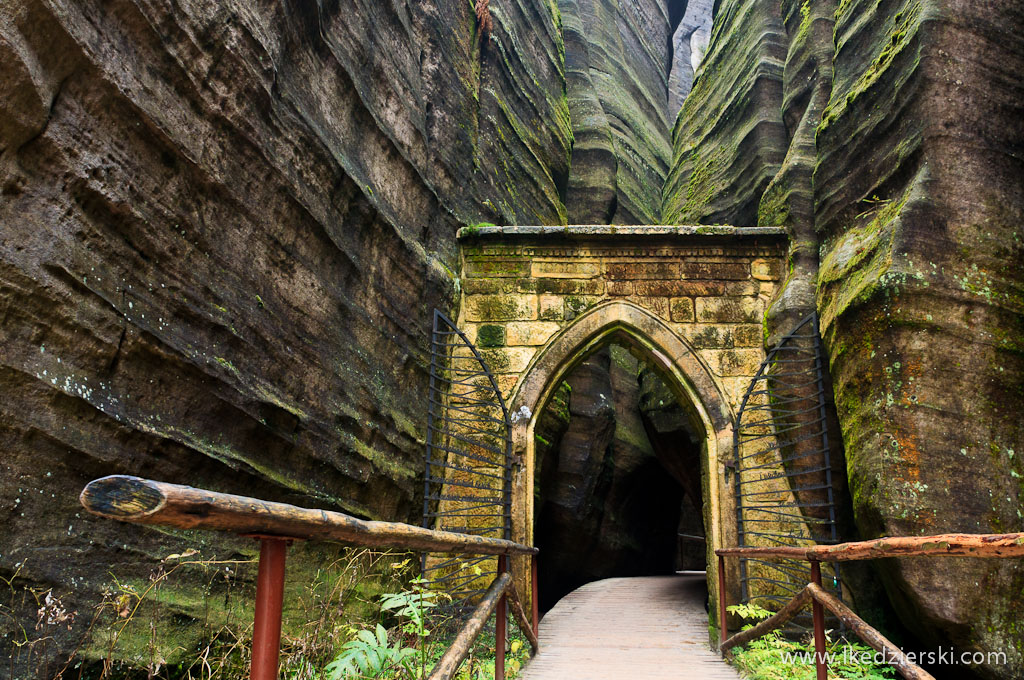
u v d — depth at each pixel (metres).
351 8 6.41
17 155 3.18
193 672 3.90
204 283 4.36
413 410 7.40
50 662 3.13
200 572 4.12
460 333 7.85
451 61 9.01
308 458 5.34
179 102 4.17
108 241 3.66
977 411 5.82
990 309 5.93
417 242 7.61
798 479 7.57
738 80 11.89
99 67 3.53
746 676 5.48
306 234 5.52
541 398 8.26
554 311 8.49
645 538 15.51
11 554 3.06
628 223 15.27
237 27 4.51
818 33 9.78
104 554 3.54
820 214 7.97
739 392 8.10
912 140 6.49
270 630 1.43
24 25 3.09
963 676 5.63
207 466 4.24
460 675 4.66
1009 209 6.15
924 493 5.71
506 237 8.66
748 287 8.45
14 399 3.10
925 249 6.11
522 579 7.73
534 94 11.92
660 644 7.10
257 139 4.80
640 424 14.66
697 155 12.66
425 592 3.18
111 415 3.56
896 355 6.04
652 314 8.41
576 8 16.03
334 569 5.54
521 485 7.88
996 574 5.44
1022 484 5.64
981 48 6.31
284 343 5.18
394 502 6.82
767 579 7.12
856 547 3.00
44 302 3.23
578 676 5.62
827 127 7.91
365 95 6.64
